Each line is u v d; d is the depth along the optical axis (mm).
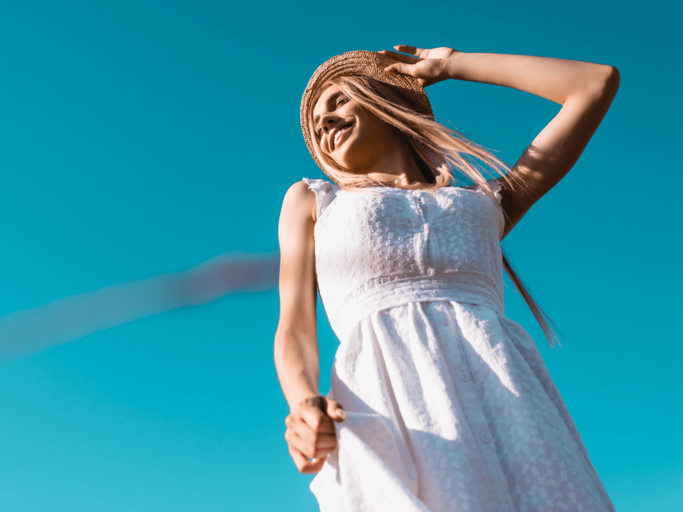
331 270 1664
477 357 1438
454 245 1641
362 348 1504
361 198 1732
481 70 2197
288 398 1384
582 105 2045
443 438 1271
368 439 1249
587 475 1281
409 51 2381
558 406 1467
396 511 1105
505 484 1241
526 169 2059
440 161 2143
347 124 2184
